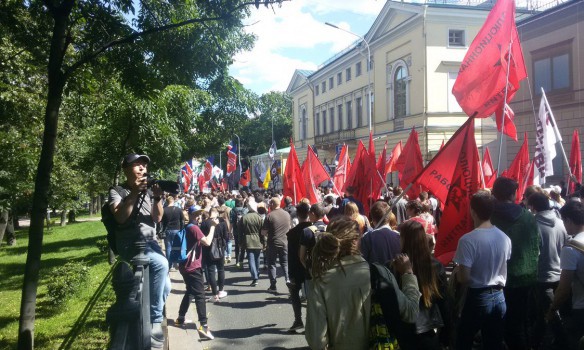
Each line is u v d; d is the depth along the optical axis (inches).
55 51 176.1
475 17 1163.9
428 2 1221.1
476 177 193.2
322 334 121.0
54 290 319.9
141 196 145.6
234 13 215.6
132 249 148.1
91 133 544.4
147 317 149.3
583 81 740.0
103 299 229.8
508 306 171.6
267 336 257.0
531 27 829.2
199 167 1811.0
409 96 1244.5
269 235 360.8
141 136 454.0
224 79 260.7
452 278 169.0
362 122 1560.0
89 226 1143.0
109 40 214.5
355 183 409.1
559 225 193.2
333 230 128.6
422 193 379.6
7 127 415.8
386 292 124.6
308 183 474.3
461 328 159.9
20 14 229.3
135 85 226.5
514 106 875.4
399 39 1284.4
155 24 224.4
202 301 255.9
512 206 173.8
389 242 195.5
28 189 569.3
